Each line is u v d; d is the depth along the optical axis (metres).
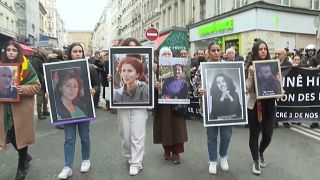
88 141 5.73
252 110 5.65
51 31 105.56
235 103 5.61
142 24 47.97
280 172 5.80
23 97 5.14
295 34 18.69
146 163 6.26
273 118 5.73
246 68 5.87
